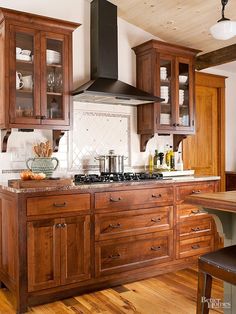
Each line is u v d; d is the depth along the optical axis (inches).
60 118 126.0
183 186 137.7
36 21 119.1
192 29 154.3
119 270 121.5
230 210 69.1
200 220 142.7
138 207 125.4
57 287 109.2
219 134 199.9
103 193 117.3
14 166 128.7
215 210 82.9
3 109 116.2
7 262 113.3
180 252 137.3
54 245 108.1
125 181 125.0
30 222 104.1
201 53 179.2
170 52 150.6
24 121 118.3
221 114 199.0
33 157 131.3
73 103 138.8
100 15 139.0
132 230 124.1
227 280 66.1
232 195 78.5
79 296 113.5
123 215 121.9
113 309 103.9
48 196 106.9
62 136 133.2
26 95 120.3
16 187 106.0
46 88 123.3
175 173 152.0
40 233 105.9
